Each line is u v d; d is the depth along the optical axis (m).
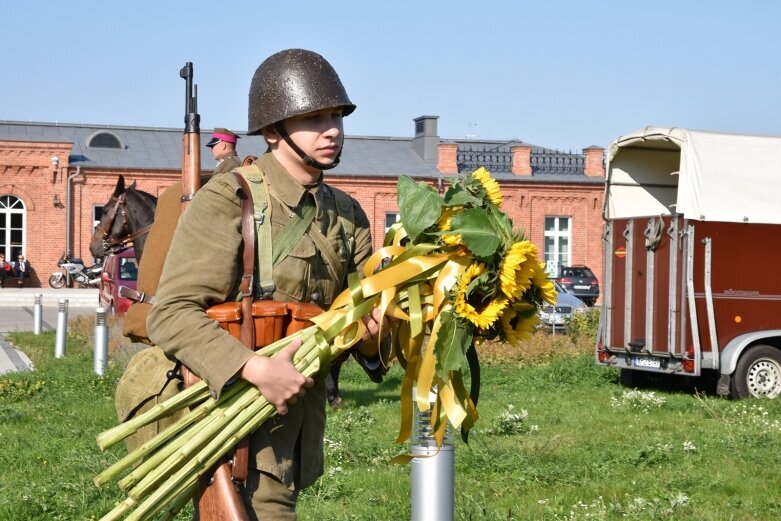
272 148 3.44
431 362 3.29
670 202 16.11
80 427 10.41
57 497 7.14
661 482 8.06
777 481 8.15
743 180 14.51
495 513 6.59
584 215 50.38
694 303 14.17
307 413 3.36
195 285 3.19
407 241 3.46
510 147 52.09
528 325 3.36
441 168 49.53
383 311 3.28
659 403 12.86
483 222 3.27
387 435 9.98
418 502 3.81
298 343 3.20
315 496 7.32
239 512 3.09
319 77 3.37
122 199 11.42
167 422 3.35
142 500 3.08
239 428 3.11
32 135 49.25
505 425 10.51
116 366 15.69
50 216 45.84
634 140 15.22
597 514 6.77
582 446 9.69
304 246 3.33
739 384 14.36
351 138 52.53
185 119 5.97
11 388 13.27
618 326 15.30
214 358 3.09
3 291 43.12
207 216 3.24
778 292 14.62
